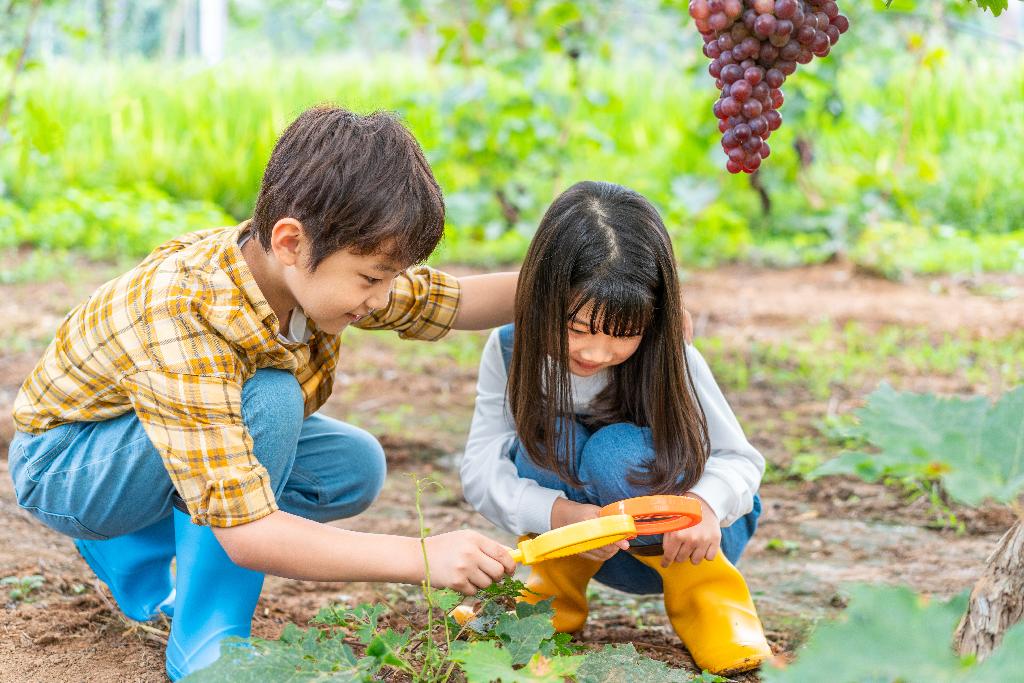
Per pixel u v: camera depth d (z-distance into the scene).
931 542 2.58
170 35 12.81
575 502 1.83
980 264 6.08
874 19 6.23
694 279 6.01
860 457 1.00
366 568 1.54
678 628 1.91
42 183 7.46
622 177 7.36
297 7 14.47
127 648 1.88
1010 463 1.00
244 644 1.53
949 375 3.98
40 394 1.77
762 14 1.61
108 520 1.77
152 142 7.79
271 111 7.80
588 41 6.43
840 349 4.43
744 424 3.51
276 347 1.65
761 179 6.89
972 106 7.62
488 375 2.00
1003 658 0.90
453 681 1.57
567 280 1.68
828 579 2.35
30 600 2.07
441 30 6.48
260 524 1.53
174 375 1.55
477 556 1.56
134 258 6.34
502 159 6.69
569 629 1.97
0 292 5.32
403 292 1.93
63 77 7.93
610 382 1.88
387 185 1.52
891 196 6.88
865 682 0.99
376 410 3.72
